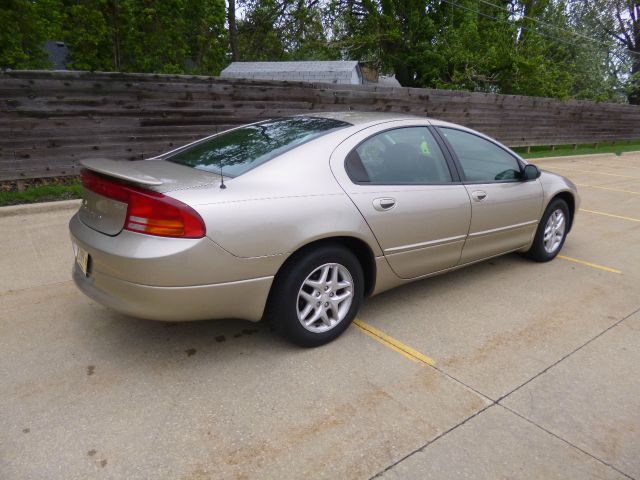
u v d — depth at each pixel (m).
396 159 3.37
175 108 7.48
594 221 6.88
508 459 2.19
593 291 4.18
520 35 20.38
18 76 6.05
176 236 2.42
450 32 18.27
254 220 2.58
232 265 2.55
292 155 2.94
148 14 10.48
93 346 2.96
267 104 8.64
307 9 25.56
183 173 2.84
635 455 2.25
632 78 25.77
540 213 4.52
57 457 2.09
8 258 4.38
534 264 4.83
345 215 2.92
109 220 2.61
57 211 5.87
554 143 16.75
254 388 2.62
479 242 3.94
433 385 2.72
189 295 2.50
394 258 3.30
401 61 20.06
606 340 3.32
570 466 2.17
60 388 2.55
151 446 2.17
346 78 20.14
